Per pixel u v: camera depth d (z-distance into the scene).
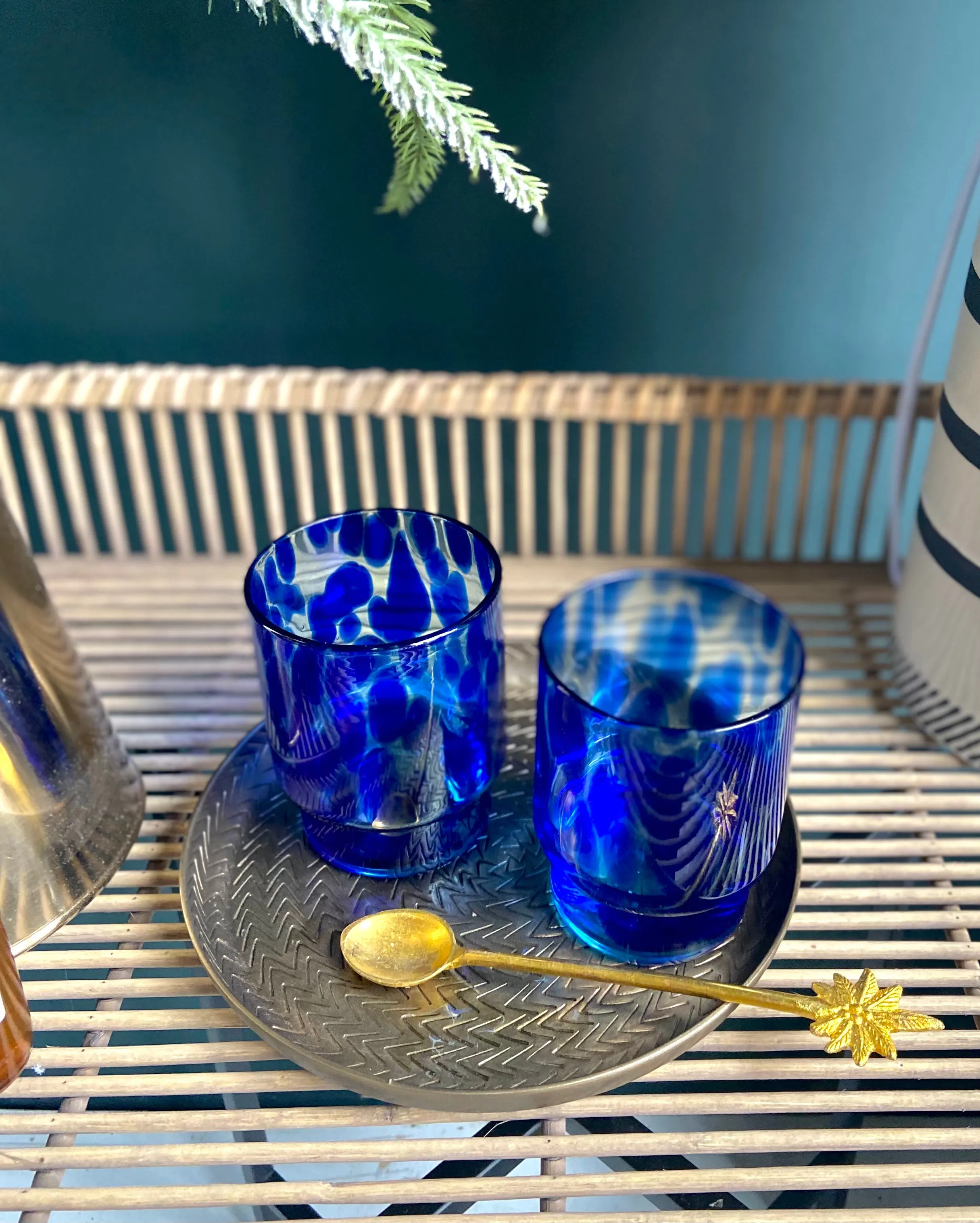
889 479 0.63
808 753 0.39
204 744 0.40
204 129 0.51
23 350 0.58
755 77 0.50
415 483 0.63
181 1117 0.28
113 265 0.55
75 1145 0.29
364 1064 0.27
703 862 0.28
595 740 0.27
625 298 0.56
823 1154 0.30
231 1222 0.30
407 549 0.33
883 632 0.45
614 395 0.47
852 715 0.41
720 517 0.64
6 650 0.30
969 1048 0.30
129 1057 0.29
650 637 0.40
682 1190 0.27
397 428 0.49
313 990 0.29
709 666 0.41
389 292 0.56
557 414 0.48
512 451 0.62
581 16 0.48
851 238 0.54
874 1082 0.30
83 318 0.57
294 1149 0.27
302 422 0.49
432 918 0.31
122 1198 0.27
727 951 0.31
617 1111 0.28
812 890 0.34
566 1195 0.27
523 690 0.41
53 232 0.54
